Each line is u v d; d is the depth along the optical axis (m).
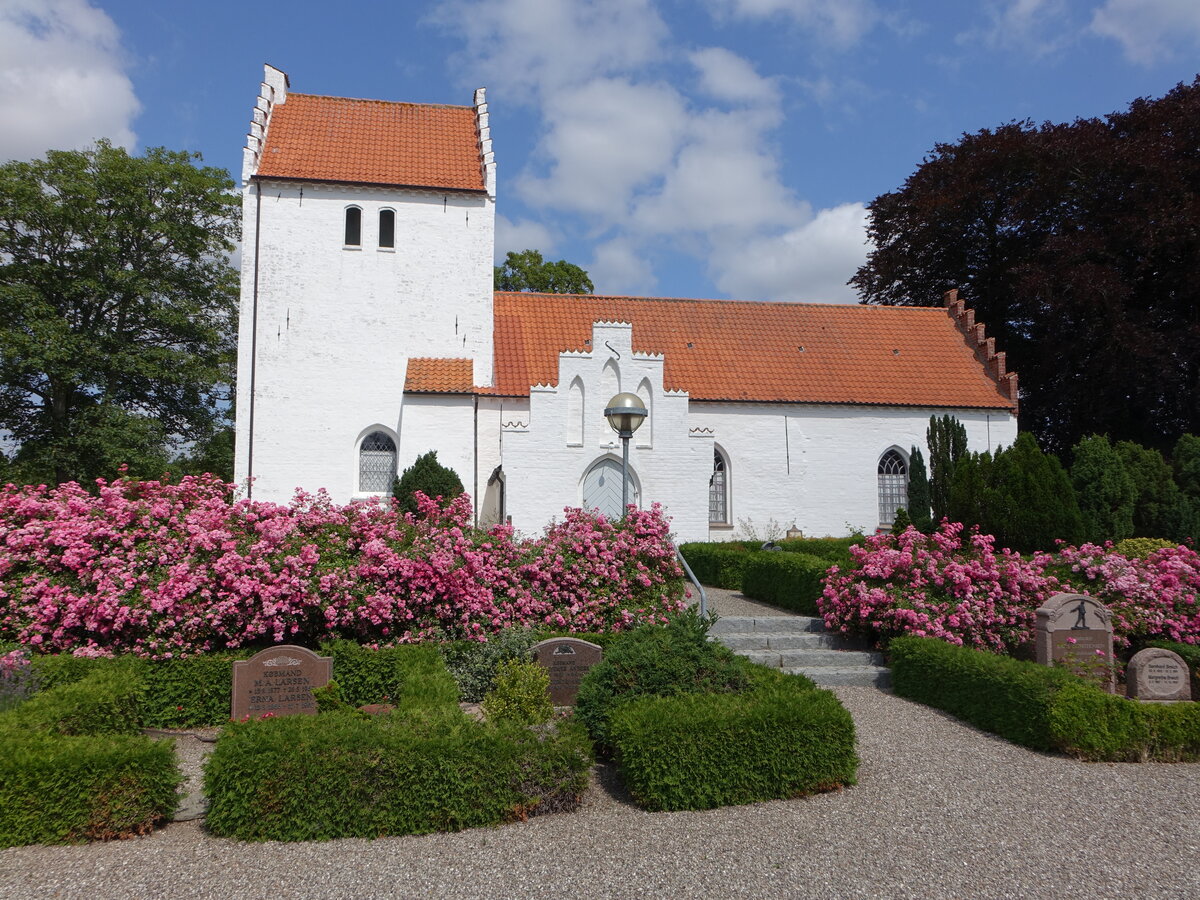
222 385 32.56
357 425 23.09
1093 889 5.67
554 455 21.86
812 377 26.70
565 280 47.84
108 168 29.83
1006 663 9.88
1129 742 8.58
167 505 10.95
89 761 6.46
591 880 5.77
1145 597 12.05
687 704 7.65
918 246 35.91
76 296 30.34
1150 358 29.33
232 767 6.48
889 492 26.41
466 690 10.13
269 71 25.62
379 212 23.86
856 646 12.84
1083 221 32.31
